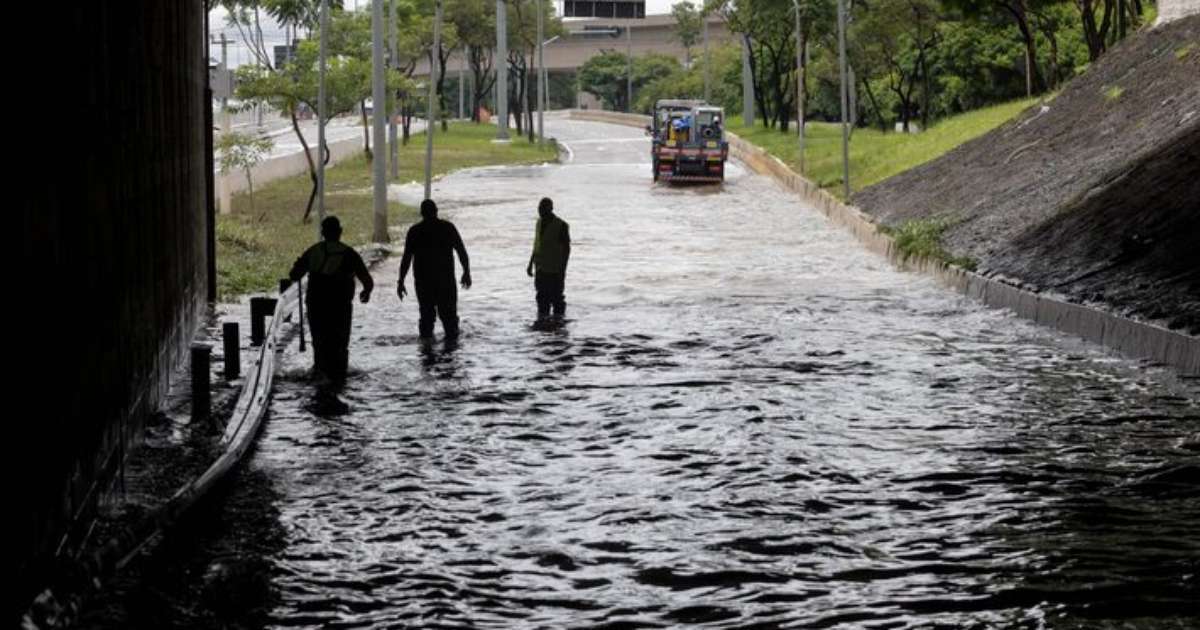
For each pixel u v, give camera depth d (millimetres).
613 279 29750
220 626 8969
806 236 39594
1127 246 23891
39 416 8281
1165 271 21938
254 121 103375
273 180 54625
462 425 15289
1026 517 11586
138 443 13156
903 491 12438
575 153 86375
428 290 21297
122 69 12297
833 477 12906
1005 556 10508
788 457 13695
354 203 46312
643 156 83062
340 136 89062
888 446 14188
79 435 9578
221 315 23500
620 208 49219
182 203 18859
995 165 38125
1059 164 33969
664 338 21672
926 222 34031
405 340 21359
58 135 9031
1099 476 12914
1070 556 10508
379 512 11766
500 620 9203
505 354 20062
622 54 151625
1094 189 28688
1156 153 28078
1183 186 25062
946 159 43125
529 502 12102
